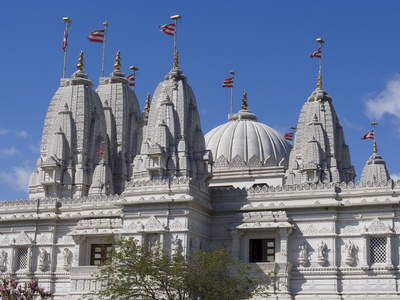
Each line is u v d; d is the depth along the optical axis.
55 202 85.38
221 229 79.19
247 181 98.44
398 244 72.62
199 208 77.38
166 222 75.69
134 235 76.56
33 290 74.38
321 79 94.50
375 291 72.31
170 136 80.50
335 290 73.56
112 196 82.69
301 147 90.88
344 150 93.06
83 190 88.06
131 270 63.62
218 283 63.19
